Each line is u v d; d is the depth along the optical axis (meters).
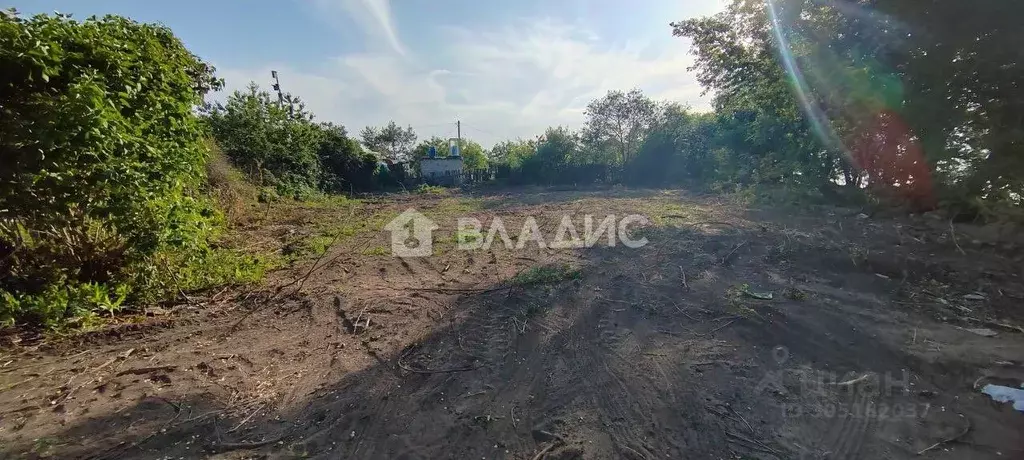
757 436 2.38
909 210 5.24
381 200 17.20
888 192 5.36
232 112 13.45
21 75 3.52
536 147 25.11
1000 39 4.04
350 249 7.29
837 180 5.89
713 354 3.27
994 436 2.25
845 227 5.50
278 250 7.27
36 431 2.51
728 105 9.02
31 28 3.60
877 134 5.19
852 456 2.19
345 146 21.92
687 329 3.72
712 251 6.00
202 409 2.76
